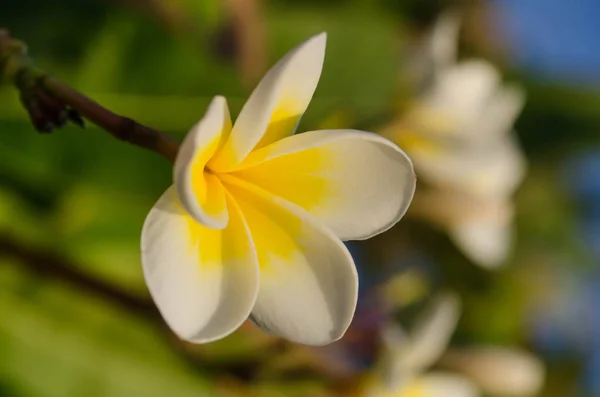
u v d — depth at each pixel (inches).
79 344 23.8
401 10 47.1
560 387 59.3
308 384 21.2
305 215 15.6
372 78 28.3
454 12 49.0
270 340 20.7
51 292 23.9
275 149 15.2
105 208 25.2
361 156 15.7
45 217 24.4
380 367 21.6
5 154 23.9
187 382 23.7
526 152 51.3
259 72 28.4
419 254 51.1
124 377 23.7
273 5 36.7
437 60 24.1
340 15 31.4
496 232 27.5
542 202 54.1
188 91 26.2
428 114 24.4
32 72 16.0
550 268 55.4
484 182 26.2
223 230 15.7
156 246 15.2
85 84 25.4
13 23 25.2
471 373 25.5
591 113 50.0
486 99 26.2
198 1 26.9
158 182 25.6
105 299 21.8
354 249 48.1
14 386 23.0
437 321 22.3
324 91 28.0
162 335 21.9
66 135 24.4
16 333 23.2
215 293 15.5
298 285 15.8
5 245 22.1
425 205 26.5
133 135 15.6
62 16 25.8
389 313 22.0
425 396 24.0
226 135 15.3
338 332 15.6
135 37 26.0
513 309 53.8
